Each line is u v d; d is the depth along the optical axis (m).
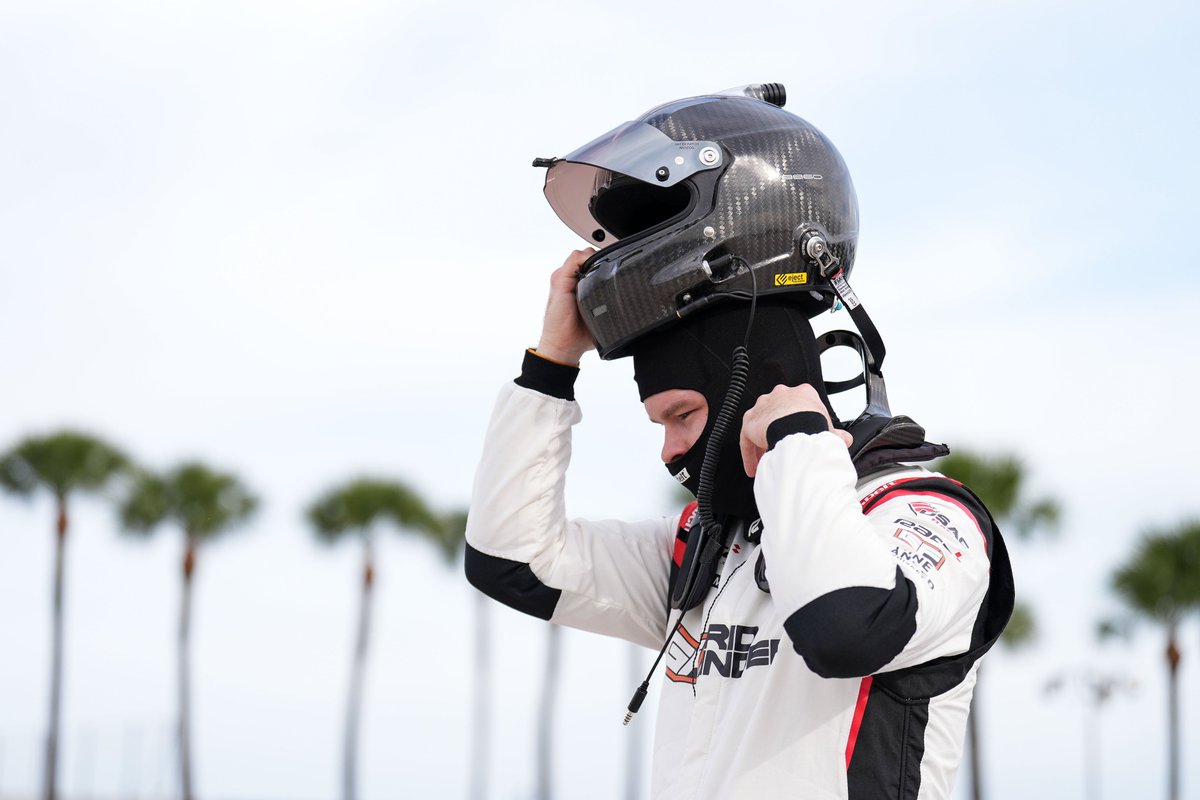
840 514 2.01
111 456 28.12
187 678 29.03
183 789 28.94
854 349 2.60
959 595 2.09
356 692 30.36
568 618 2.70
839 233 2.43
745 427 2.21
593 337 2.56
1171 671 20.97
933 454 2.32
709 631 2.31
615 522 2.80
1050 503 17.86
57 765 27.52
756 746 2.14
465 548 2.72
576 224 2.75
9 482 27.45
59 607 27.95
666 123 2.44
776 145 2.40
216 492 28.41
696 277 2.33
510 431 2.63
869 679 2.12
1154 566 20.50
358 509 29.73
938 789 2.15
